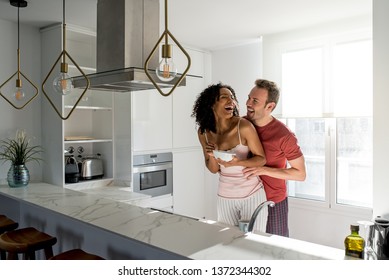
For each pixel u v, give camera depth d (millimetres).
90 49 3633
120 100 3539
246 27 3402
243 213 1924
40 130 3348
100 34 2254
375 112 2059
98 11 2273
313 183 3617
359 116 3182
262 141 1988
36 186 2984
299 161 1936
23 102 3221
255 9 2875
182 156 4074
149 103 3656
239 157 1930
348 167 3396
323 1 2713
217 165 2062
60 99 3109
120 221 1840
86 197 2506
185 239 1545
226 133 1944
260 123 1996
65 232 2400
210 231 1664
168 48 1398
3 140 3105
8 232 2248
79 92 3527
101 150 3686
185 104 4090
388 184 2008
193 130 4211
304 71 3506
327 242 3473
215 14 2982
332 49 3318
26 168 3021
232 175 1944
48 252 2162
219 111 1930
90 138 3488
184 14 2975
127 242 1930
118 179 3580
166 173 3877
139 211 2070
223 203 1975
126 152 3498
